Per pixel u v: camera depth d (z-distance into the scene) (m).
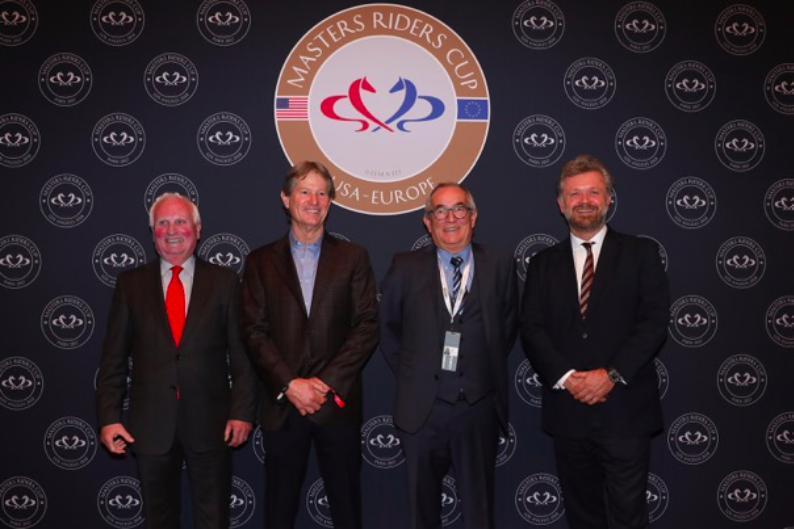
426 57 3.45
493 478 2.93
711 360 3.49
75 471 3.39
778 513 3.49
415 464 2.87
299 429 2.88
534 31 3.47
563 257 2.98
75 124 3.40
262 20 3.43
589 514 3.04
